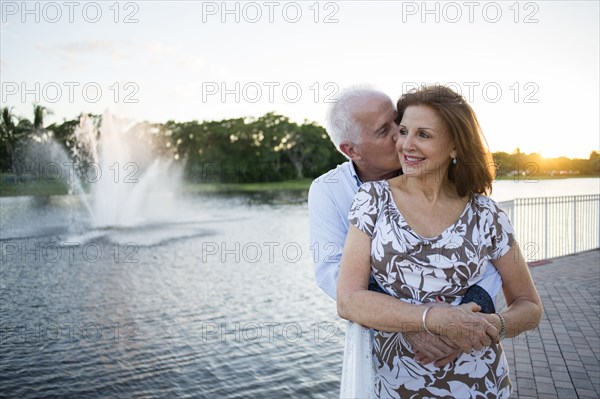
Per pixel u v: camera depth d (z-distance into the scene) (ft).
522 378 15.12
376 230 5.28
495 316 4.98
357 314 5.00
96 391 20.08
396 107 6.64
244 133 276.21
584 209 40.45
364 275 5.27
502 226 5.44
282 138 279.90
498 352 5.46
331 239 6.38
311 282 40.57
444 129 5.14
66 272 44.65
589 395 13.85
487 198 5.54
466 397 5.23
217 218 99.71
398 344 5.34
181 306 33.06
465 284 5.23
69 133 156.35
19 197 135.64
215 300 34.76
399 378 5.34
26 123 157.38
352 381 4.45
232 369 22.29
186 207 129.08
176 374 21.67
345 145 6.63
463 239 5.23
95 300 34.73
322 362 23.02
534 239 36.35
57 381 20.92
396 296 5.30
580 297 25.12
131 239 67.26
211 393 19.99
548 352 17.30
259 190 232.73
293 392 20.07
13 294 36.47
